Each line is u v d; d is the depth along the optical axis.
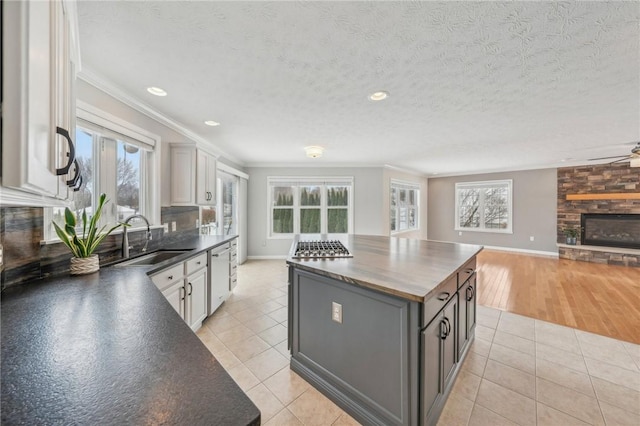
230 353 2.21
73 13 0.99
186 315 2.32
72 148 0.72
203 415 0.50
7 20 0.47
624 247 5.27
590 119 2.96
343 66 1.91
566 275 4.51
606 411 1.58
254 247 5.82
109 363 0.67
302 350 1.87
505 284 4.07
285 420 1.52
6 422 0.47
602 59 1.78
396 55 1.77
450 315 1.68
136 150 2.62
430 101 2.51
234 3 1.31
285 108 2.70
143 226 2.60
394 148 4.47
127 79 2.09
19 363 0.67
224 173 4.84
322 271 1.63
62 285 1.39
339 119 3.02
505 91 2.29
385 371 1.39
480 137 3.74
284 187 5.98
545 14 1.37
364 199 6.02
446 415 1.55
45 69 0.62
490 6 1.33
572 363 2.06
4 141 0.46
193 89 2.27
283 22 1.45
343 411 1.58
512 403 1.65
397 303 1.32
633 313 2.99
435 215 7.90
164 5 1.32
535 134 3.57
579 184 5.76
